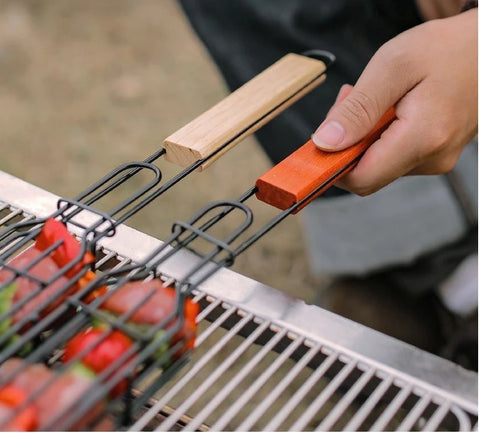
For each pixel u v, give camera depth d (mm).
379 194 1572
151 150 2361
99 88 2654
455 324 1633
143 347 674
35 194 911
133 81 2691
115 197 2154
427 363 735
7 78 2699
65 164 2299
